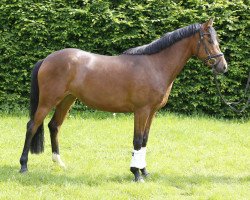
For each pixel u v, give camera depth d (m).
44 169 6.77
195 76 10.53
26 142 6.43
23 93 10.64
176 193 5.96
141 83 6.18
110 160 7.42
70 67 6.27
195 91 10.52
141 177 6.37
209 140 8.91
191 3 10.68
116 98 6.29
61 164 6.81
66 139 8.62
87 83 6.29
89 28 10.31
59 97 6.31
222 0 10.58
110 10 10.35
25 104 10.63
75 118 10.21
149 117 6.45
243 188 6.20
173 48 6.36
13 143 8.21
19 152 7.67
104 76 6.27
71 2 10.49
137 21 10.37
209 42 6.28
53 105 6.33
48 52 10.33
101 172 6.69
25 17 10.23
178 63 6.38
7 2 10.29
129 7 10.35
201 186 6.25
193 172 6.96
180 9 10.38
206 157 7.82
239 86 10.77
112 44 10.54
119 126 9.66
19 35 10.21
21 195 5.57
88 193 5.71
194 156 7.82
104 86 6.26
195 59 10.40
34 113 6.46
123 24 10.36
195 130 9.53
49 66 6.29
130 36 10.24
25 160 6.45
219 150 8.30
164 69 6.32
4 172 6.45
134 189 5.91
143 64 6.28
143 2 10.62
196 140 8.88
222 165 7.38
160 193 5.93
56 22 10.32
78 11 10.09
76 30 10.28
